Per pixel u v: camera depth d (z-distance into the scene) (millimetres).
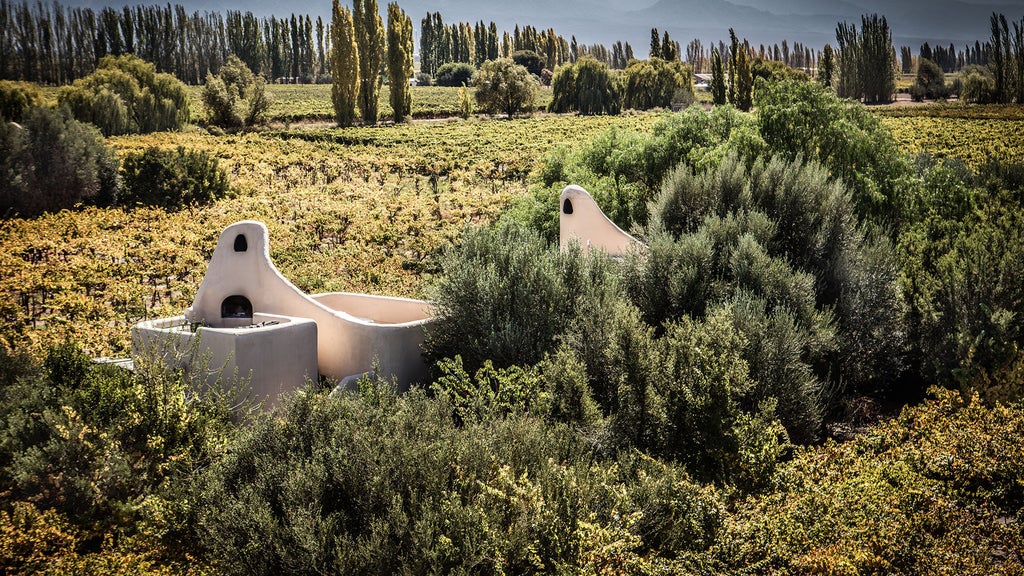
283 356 10305
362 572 5738
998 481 7199
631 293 12023
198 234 25516
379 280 20719
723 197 14672
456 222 29422
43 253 22578
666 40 128875
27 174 29438
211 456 7891
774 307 10711
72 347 10695
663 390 8414
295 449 7164
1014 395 9648
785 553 5648
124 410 8305
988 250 11625
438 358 10977
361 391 8469
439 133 67500
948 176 18562
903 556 5551
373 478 6383
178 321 11484
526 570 5867
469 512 5961
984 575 5430
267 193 36719
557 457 7383
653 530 6559
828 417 10320
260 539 5984
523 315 10336
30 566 6480
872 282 11883
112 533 7035
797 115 18812
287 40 162250
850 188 16938
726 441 7719
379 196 35156
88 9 131000
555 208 21281
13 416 8141
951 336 10969
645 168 22359
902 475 6730
